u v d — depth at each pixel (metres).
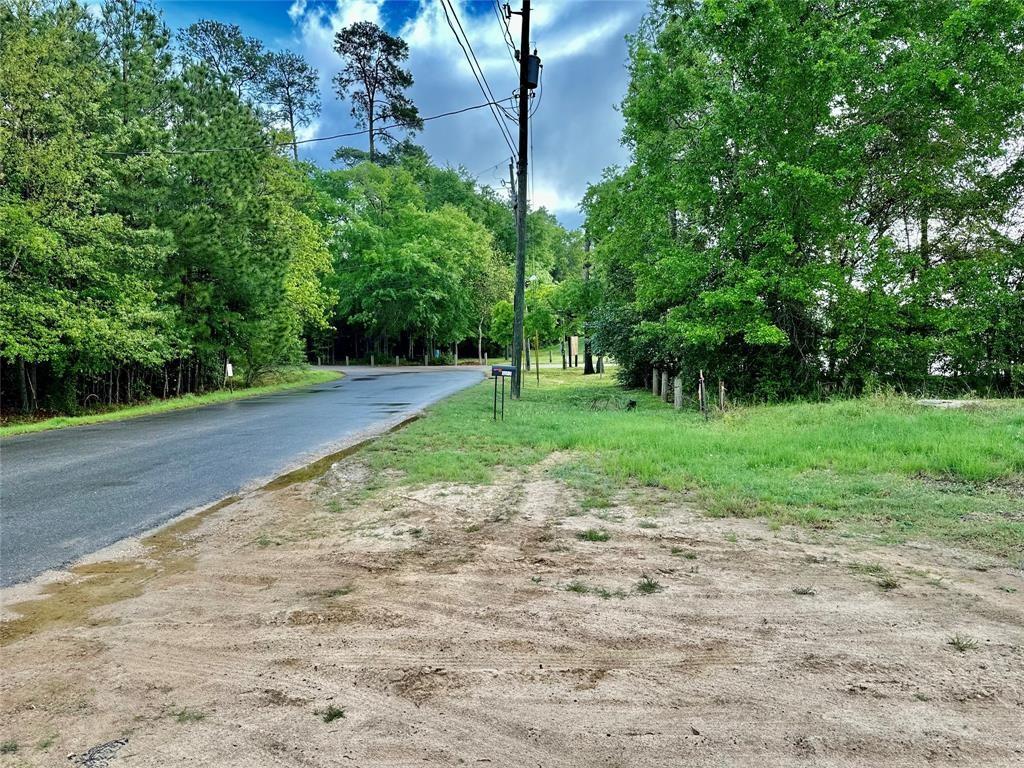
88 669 2.76
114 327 15.21
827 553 3.99
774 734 2.13
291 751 2.11
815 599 3.27
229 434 10.96
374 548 4.43
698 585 3.51
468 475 6.74
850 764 1.96
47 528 5.18
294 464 8.05
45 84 13.88
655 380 18.38
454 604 3.37
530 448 8.54
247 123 20.84
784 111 13.73
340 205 48.81
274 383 27.14
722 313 14.24
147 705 2.44
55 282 14.94
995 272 13.70
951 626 2.91
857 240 13.59
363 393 20.59
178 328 19.55
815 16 13.86
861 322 13.88
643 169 17.16
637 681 2.51
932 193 13.98
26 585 3.89
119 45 17.97
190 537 4.90
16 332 13.62
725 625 2.99
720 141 14.25
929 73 12.30
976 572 3.58
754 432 8.41
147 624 3.24
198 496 6.31
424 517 5.19
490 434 9.64
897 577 3.54
